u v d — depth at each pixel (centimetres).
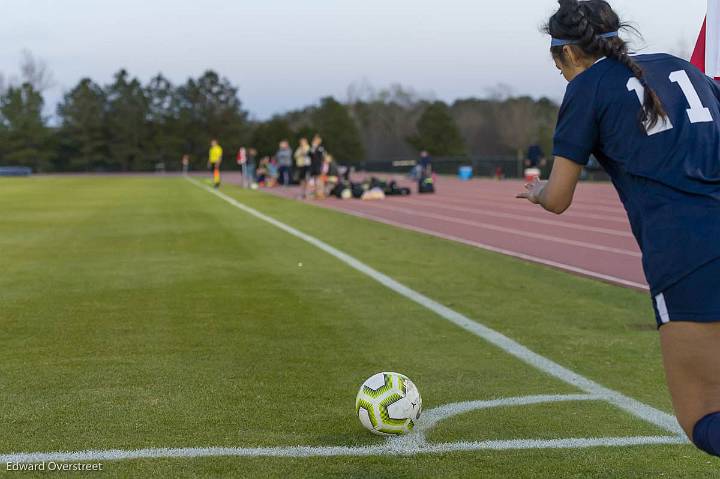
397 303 845
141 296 874
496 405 487
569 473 376
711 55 479
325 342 660
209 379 540
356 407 434
